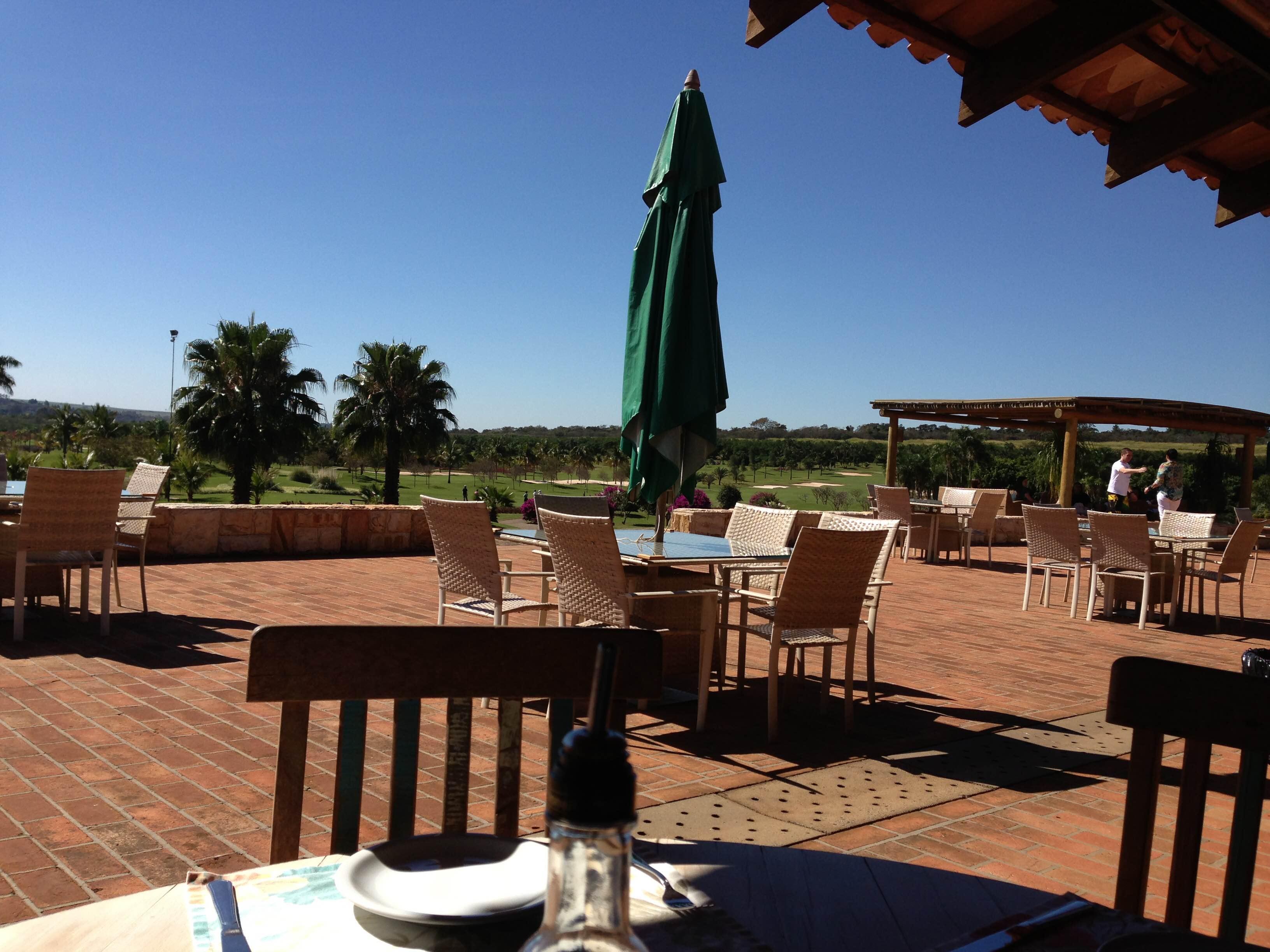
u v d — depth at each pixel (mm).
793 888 1080
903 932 986
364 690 1401
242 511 9000
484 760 3613
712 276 4918
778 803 3340
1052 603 8961
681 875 1097
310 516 9406
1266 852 3121
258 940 865
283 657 1376
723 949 894
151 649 5070
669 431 4816
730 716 4496
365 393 33344
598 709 530
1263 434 17094
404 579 7957
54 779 3184
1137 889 1395
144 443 41938
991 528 12133
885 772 3738
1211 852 3111
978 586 9953
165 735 3678
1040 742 4230
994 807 3393
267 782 3254
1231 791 3711
